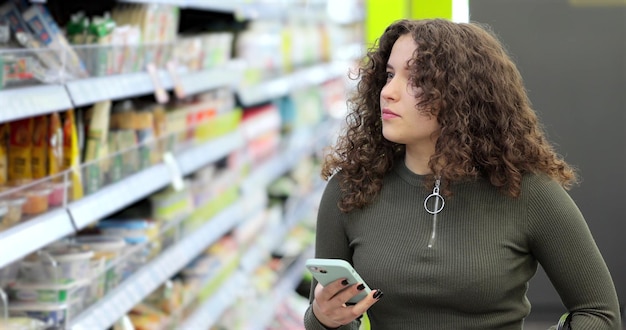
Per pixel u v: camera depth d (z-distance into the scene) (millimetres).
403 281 1863
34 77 2514
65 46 2680
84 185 2799
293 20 6289
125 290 3004
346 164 2008
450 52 1856
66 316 2568
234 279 4371
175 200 3715
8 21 2592
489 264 1831
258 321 4371
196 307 3873
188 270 4020
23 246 2287
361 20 7328
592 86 3449
